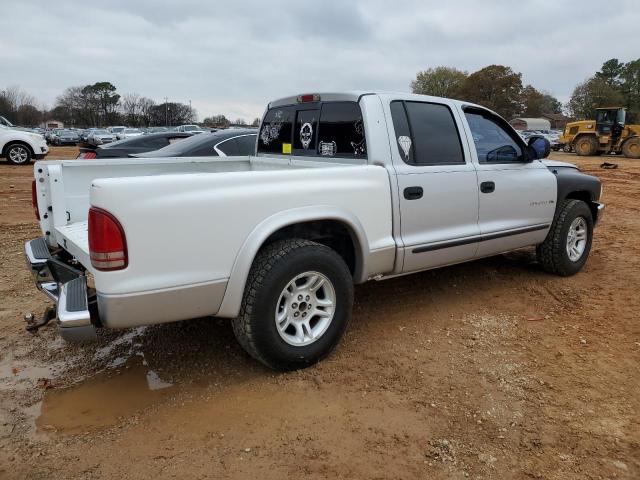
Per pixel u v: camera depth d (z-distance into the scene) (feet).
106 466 8.32
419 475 8.13
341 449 8.73
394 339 12.87
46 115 329.52
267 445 8.82
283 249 10.59
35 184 12.83
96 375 11.23
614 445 8.86
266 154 16.56
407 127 13.04
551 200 16.78
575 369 11.41
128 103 310.65
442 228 13.66
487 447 8.80
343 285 11.39
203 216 9.52
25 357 12.01
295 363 11.00
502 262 19.53
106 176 14.01
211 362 11.72
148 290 9.14
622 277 17.97
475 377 11.05
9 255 20.36
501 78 240.32
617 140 91.76
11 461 8.43
